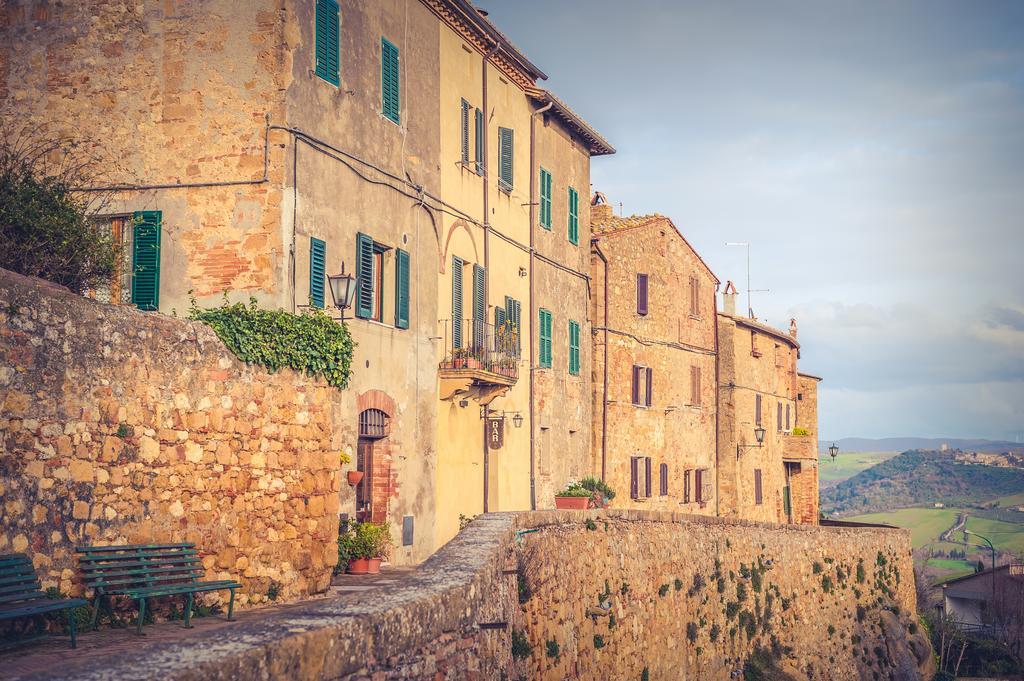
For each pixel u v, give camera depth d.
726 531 31.48
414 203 23.81
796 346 58.78
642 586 24.56
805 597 37.16
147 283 18.69
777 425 55.19
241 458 14.76
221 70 18.91
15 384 11.20
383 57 22.42
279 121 18.70
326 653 8.50
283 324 15.74
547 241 32.75
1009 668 61.81
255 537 15.00
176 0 19.09
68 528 11.82
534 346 31.44
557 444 33.06
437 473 24.80
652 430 40.88
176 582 13.27
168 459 13.38
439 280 25.09
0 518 10.96
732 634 30.91
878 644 42.31
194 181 18.81
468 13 26.08
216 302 18.55
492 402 28.12
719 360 48.28
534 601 17.80
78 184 18.91
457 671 11.34
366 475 22.03
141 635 11.91
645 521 25.39
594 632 21.19
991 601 73.94
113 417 12.52
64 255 15.65
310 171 19.38
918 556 176.75
